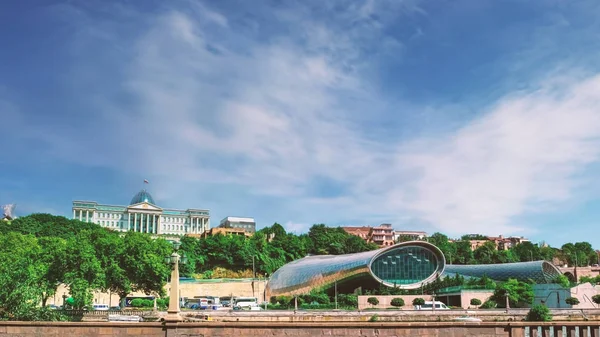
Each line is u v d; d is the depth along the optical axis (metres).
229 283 146.50
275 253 191.25
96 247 95.06
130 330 31.30
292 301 128.50
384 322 31.27
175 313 33.53
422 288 136.25
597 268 178.00
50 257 93.94
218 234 196.75
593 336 30.12
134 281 96.00
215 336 31.14
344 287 143.75
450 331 30.83
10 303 42.47
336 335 30.91
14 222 183.00
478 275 146.88
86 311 71.25
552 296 114.00
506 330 30.88
